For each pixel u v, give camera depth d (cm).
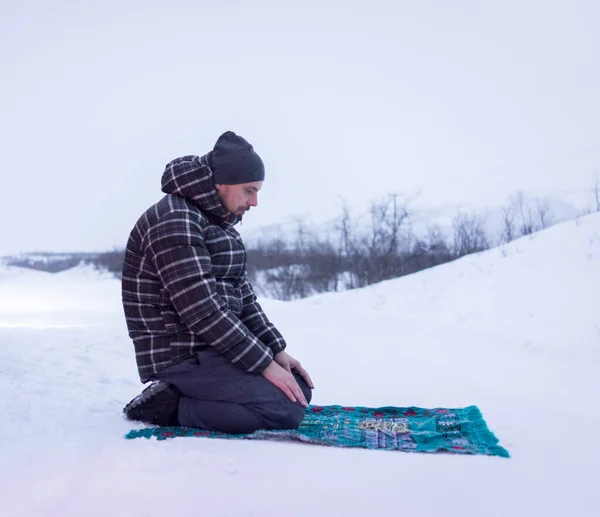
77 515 163
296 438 235
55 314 909
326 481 192
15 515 162
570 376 397
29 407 279
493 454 220
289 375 252
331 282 2159
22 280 2647
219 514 167
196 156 265
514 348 505
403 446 228
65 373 369
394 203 2278
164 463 201
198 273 242
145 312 254
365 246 2269
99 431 244
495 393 340
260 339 280
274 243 2536
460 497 182
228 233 269
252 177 258
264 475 196
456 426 252
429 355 482
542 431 253
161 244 243
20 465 199
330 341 551
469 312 1055
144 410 258
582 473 203
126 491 179
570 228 1455
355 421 261
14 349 438
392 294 1352
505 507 175
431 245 2183
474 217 2292
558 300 980
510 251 1450
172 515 165
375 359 462
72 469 196
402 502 178
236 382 247
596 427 260
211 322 243
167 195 258
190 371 252
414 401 322
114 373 379
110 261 3428
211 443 228
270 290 2153
